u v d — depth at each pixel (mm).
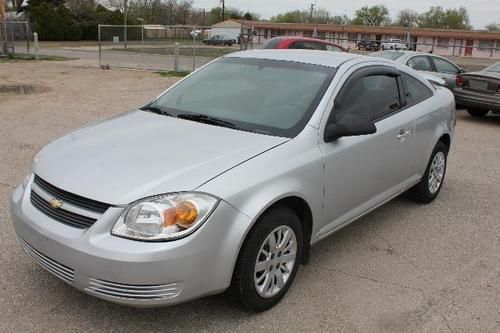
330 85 4062
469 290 3877
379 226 5066
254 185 3184
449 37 57750
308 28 64750
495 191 6344
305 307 3541
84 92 14109
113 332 3180
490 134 10320
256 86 4266
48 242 3043
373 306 3596
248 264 3199
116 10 70625
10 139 7992
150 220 2873
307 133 3699
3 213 4855
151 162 3213
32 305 3414
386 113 4625
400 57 12820
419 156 5184
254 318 3379
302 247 3699
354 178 4121
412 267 4219
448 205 5754
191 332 3207
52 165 3352
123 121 4090
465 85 11953
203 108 4176
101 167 3191
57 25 57406
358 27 64562
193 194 2967
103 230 2895
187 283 2934
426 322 3430
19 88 14547
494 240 4844
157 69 22578
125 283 2840
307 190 3584
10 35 29859
